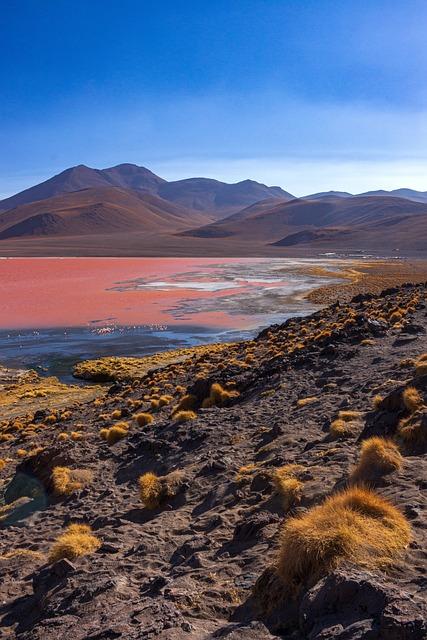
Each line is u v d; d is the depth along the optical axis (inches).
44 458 784.9
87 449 807.1
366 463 364.8
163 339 2566.4
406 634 162.2
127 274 5659.5
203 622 228.5
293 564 228.7
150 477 530.9
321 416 620.7
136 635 215.6
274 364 1087.6
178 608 242.4
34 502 662.5
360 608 185.5
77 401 1568.7
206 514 436.5
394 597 180.4
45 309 3496.6
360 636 168.4
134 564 343.0
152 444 715.4
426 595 190.9
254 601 238.8
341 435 509.7
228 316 3065.9
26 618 309.0
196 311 3265.3
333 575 202.2
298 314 3046.3
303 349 1157.1
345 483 362.0
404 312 1366.9
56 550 405.7
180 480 530.6
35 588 351.9
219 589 260.5
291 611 215.3
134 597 279.1
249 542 330.6
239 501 435.2
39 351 2421.3
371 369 818.2
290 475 420.2
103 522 495.2
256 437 642.8
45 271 6136.8
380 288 3919.8
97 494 618.8
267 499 402.0
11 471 879.1
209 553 332.2
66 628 251.9
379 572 214.8
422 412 441.1
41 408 1515.7
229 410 853.2
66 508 595.8
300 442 547.8
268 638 196.2
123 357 2241.6
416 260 6820.9
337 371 871.1
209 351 2015.3
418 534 251.9
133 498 564.4
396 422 467.2
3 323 3078.2
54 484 676.1
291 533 238.4
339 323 1459.2
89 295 4079.7
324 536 227.6
